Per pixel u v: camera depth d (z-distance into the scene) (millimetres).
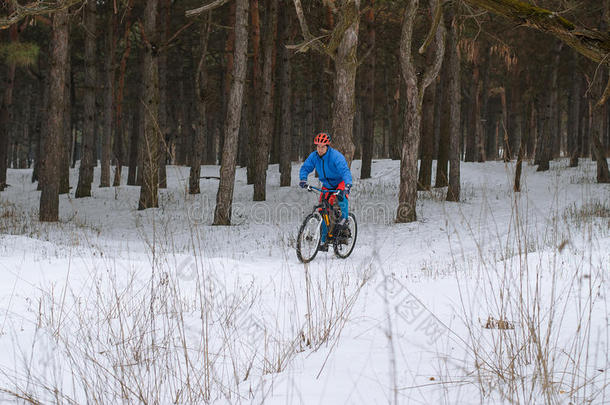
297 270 6977
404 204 14273
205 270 6141
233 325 3879
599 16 21203
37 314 4188
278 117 31922
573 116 27984
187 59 34938
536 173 24078
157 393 2457
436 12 4867
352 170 27156
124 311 4203
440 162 21047
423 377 2627
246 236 12500
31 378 2770
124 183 28281
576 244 7863
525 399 2303
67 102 24672
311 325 3555
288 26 23266
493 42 28391
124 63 29219
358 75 31484
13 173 35188
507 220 12609
